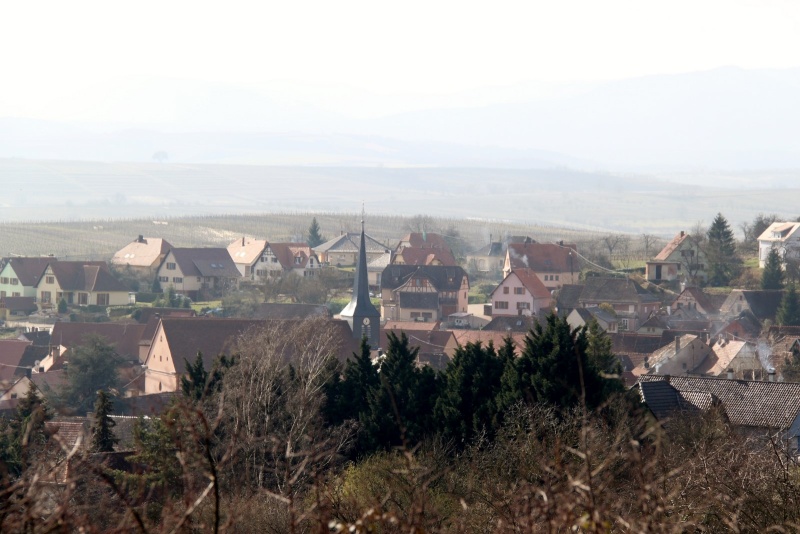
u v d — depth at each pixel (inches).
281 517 1712.6
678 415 3654.0
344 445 3737.7
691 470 1537.9
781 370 6333.7
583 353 3774.6
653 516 1039.0
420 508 1001.5
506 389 3764.8
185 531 930.1
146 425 3181.6
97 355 5728.3
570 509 975.0
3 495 878.4
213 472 930.1
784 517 1572.3
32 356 7322.8
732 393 4008.4
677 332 7647.6
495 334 7608.3
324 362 4131.4
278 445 1090.1
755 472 1745.8
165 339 6328.7
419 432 3752.5
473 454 3034.0
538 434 2682.1
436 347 7568.9
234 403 2704.2
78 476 922.1
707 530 1375.5
